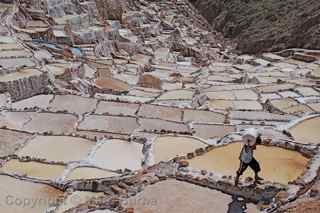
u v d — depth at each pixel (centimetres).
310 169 1488
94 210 1340
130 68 4744
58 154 2062
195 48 6412
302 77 4459
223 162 1617
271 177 1502
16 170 1872
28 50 3778
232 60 5938
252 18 7894
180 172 1509
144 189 1429
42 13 5003
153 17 7238
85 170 1889
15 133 2295
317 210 1238
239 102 3391
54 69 3638
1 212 1525
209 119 2853
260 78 4341
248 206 1352
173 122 2702
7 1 4950
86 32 5112
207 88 3775
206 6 9512
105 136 2323
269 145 1719
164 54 5847
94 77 4066
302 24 6266
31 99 3034
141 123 2645
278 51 6312
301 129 2162
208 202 1366
